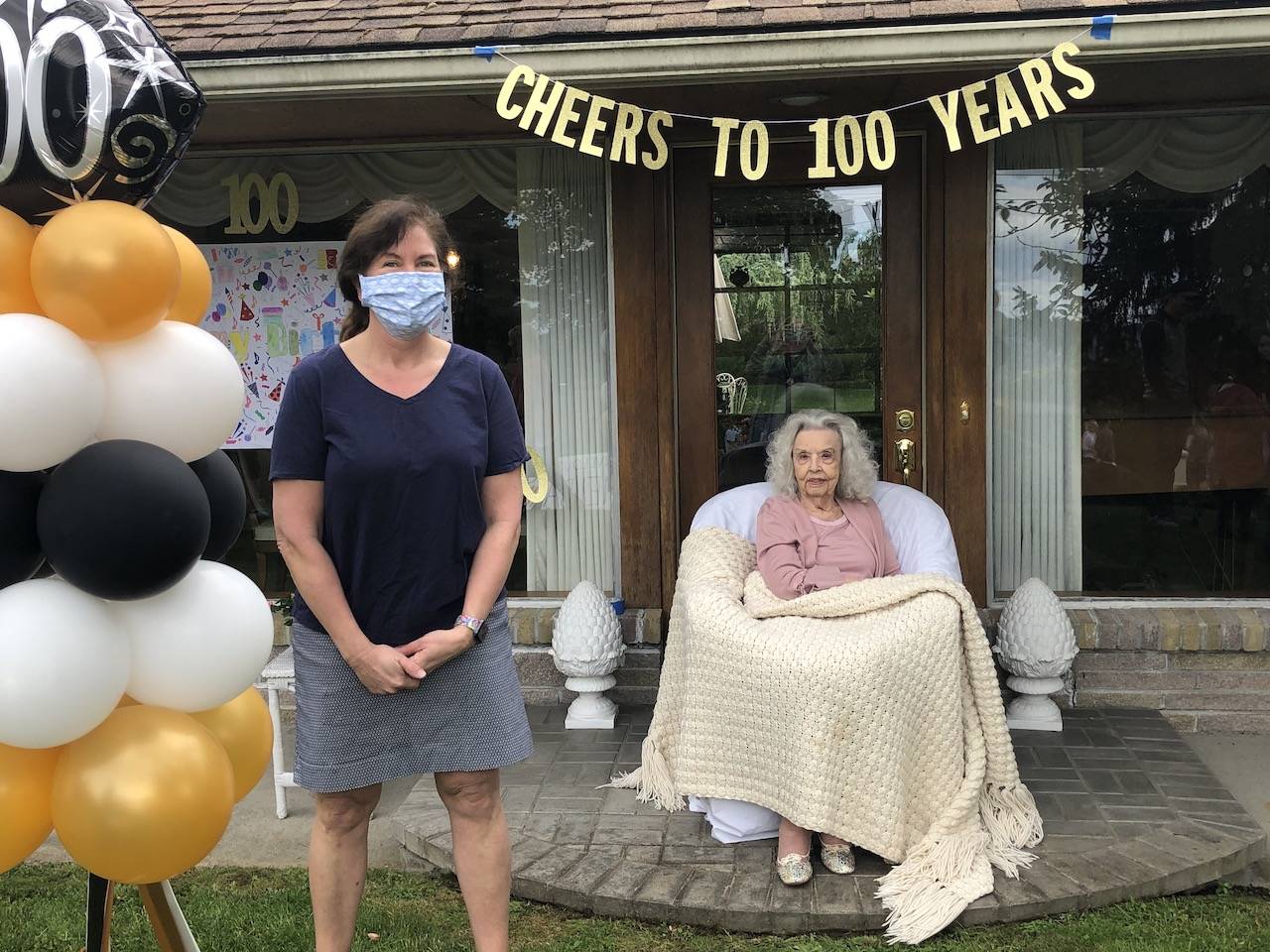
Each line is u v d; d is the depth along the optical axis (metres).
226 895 3.06
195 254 2.07
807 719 2.94
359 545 2.21
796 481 3.61
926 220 4.22
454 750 2.29
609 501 4.54
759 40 3.27
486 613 2.27
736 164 4.29
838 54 3.26
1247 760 3.81
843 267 4.35
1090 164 4.21
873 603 3.17
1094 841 3.09
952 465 4.24
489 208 4.47
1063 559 4.39
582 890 2.91
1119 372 4.31
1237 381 4.29
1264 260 4.23
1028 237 4.26
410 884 3.12
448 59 3.40
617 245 4.29
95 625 1.72
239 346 4.58
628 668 4.36
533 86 3.33
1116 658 4.12
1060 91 3.87
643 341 4.32
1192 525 4.36
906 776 3.02
